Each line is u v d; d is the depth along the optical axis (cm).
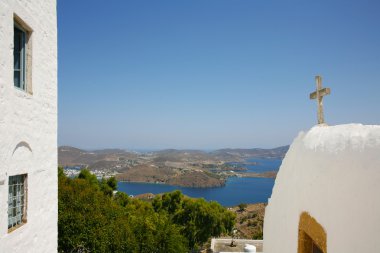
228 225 4116
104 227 2134
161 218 3128
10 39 577
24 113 641
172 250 2577
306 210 424
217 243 2472
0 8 538
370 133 312
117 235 2131
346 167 325
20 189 648
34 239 691
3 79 552
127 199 3956
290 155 525
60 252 2012
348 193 313
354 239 296
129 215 2998
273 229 614
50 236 787
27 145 657
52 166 804
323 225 363
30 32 682
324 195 365
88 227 2066
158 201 4216
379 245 263
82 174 3781
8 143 572
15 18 617
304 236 448
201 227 3697
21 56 664
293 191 491
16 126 605
